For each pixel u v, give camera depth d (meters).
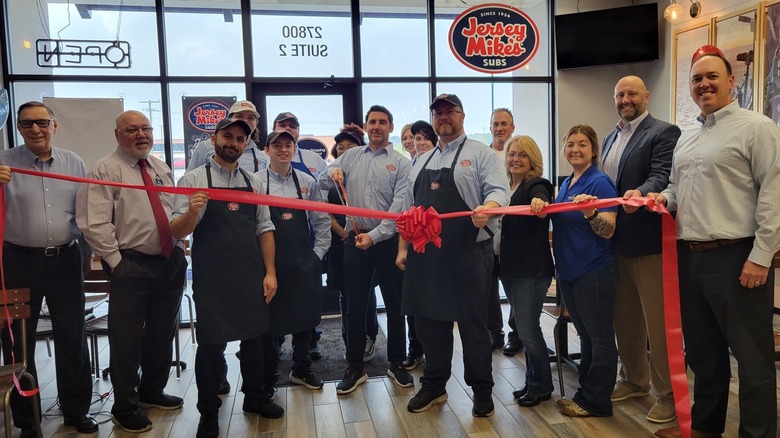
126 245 2.51
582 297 2.45
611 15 4.69
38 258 2.46
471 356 2.59
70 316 2.56
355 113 4.74
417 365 3.38
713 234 2.01
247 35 4.50
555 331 2.84
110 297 2.49
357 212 2.28
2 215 2.17
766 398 1.96
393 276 3.07
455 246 2.52
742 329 1.99
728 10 3.96
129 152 2.54
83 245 2.89
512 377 3.12
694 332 2.18
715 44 4.08
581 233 2.43
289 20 4.59
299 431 2.51
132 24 4.35
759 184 1.95
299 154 3.87
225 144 2.38
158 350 2.78
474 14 4.56
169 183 2.74
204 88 4.50
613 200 2.19
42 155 2.52
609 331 2.45
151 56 4.39
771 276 1.96
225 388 3.03
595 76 4.98
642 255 2.46
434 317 2.56
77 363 2.58
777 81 3.58
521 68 4.97
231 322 2.38
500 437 2.38
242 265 2.41
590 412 2.55
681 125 4.46
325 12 4.65
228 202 2.41
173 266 2.68
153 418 2.71
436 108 2.54
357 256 3.05
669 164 2.38
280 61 4.61
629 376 2.78
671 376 2.07
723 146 1.99
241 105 3.36
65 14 4.25
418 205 2.62
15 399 2.46
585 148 2.48
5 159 2.46
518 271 2.57
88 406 2.63
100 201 2.44
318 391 3.00
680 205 2.15
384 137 3.16
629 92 2.55
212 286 2.38
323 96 4.70
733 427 2.39
